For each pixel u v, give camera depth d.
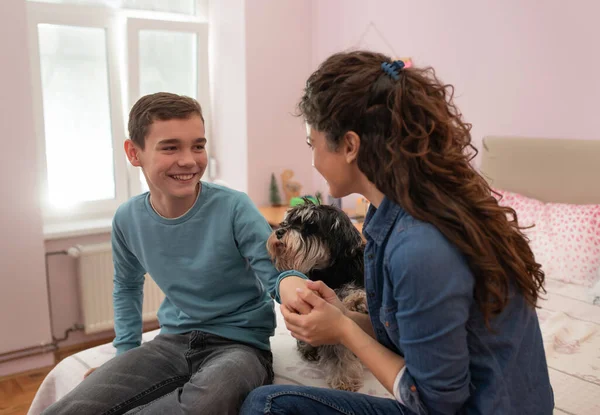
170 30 3.22
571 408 1.31
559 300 1.99
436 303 0.85
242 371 1.28
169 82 3.34
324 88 0.97
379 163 0.93
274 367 1.54
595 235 2.12
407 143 0.90
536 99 2.46
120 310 1.65
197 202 1.47
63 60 2.93
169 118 1.36
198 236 1.47
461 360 0.87
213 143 3.55
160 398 1.24
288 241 1.48
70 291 2.95
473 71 2.67
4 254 2.54
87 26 2.96
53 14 2.83
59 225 2.98
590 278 2.12
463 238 0.88
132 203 1.55
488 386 0.93
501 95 2.58
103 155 3.14
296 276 1.26
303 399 1.08
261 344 1.48
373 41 3.09
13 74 2.44
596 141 2.26
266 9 3.17
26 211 2.56
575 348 1.62
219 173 3.54
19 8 2.41
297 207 1.63
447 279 0.85
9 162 2.48
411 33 2.90
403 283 0.88
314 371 1.52
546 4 2.36
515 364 0.96
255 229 1.45
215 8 3.31
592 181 2.29
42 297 2.67
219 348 1.43
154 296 3.12
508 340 0.94
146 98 1.42
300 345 1.60
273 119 3.31
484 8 2.58
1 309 2.57
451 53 2.74
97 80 3.06
